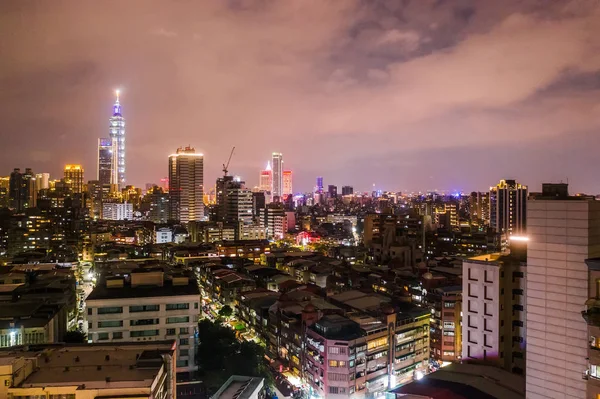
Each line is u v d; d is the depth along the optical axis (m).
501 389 66.56
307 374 121.06
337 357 112.00
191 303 117.94
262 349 125.88
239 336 158.25
